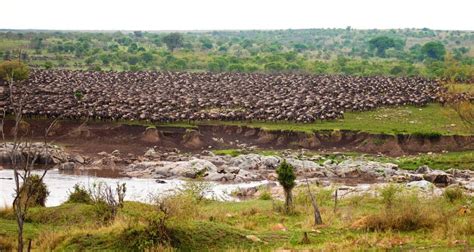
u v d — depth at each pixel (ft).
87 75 561.02
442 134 315.17
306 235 102.17
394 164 271.28
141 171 255.91
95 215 117.29
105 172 255.29
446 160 280.10
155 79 546.26
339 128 328.08
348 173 255.91
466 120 235.40
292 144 316.40
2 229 106.01
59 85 474.49
